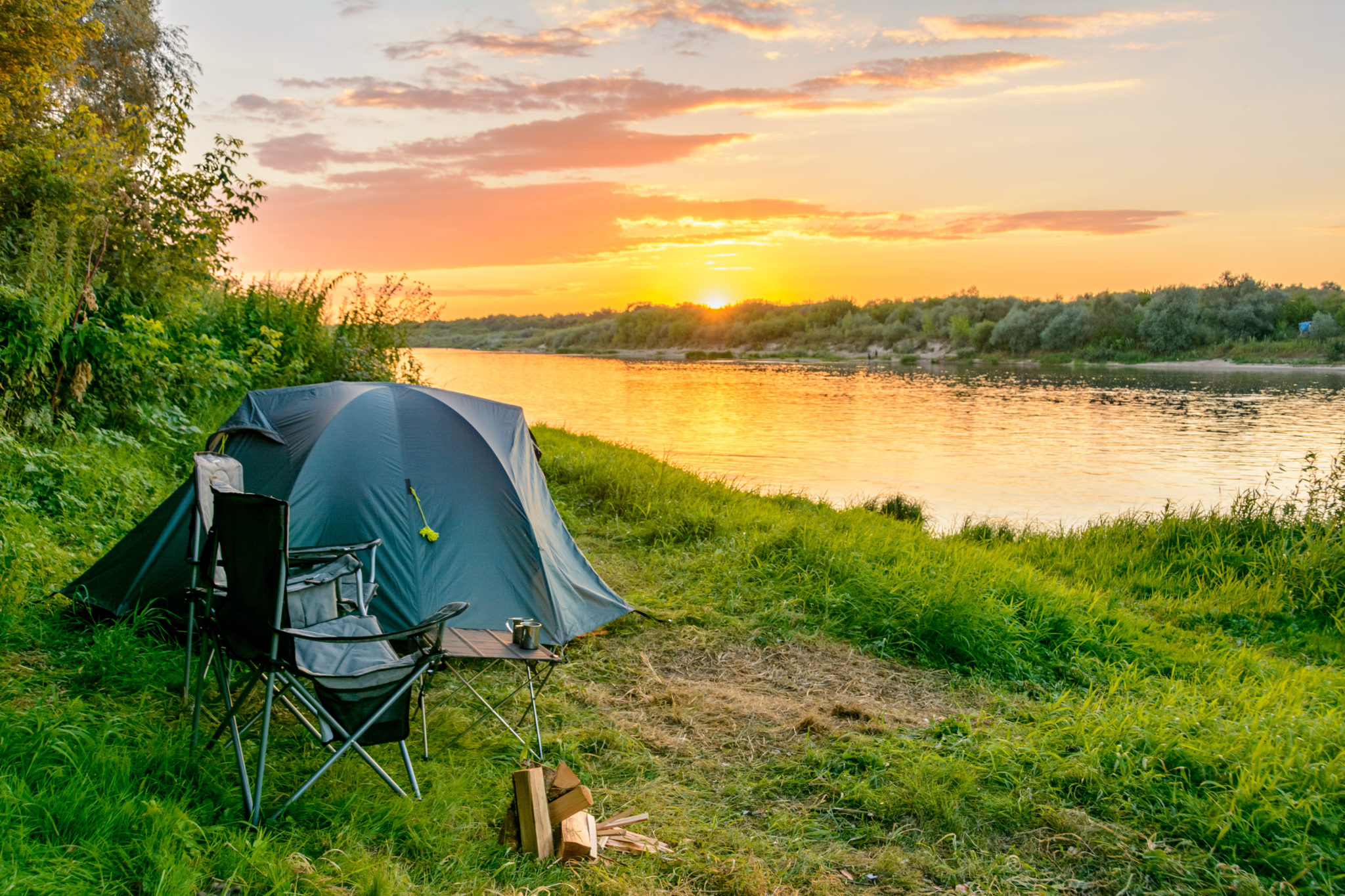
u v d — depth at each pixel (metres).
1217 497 16.75
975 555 8.02
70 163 7.82
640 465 12.20
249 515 3.00
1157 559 10.16
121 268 8.53
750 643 5.68
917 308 117.25
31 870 2.33
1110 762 3.95
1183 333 85.31
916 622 5.95
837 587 6.61
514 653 3.77
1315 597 8.38
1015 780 3.79
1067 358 88.62
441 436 5.30
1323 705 5.11
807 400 41.31
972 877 3.13
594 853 3.04
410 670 3.24
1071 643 6.10
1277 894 3.06
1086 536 11.26
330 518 4.82
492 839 3.09
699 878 3.00
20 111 8.17
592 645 5.39
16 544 4.88
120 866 2.52
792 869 3.11
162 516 4.68
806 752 4.02
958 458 21.92
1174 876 3.16
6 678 3.67
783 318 126.81
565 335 145.38
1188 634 7.14
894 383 55.88
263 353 10.48
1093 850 3.33
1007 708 4.84
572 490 10.02
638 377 60.84
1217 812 3.51
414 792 3.25
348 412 5.19
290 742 3.59
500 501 5.24
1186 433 28.38
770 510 10.19
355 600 4.14
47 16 8.15
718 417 31.86
